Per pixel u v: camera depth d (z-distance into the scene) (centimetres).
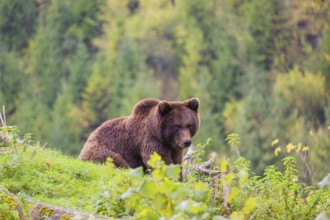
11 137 2277
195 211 1400
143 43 12644
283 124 8500
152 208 1572
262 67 11162
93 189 2000
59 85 12225
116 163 2444
